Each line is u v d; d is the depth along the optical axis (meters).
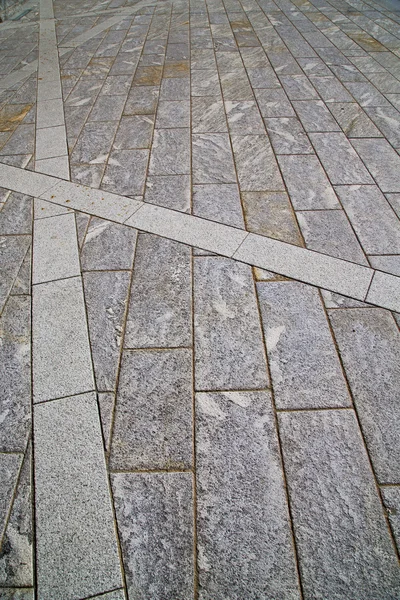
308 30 7.06
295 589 1.55
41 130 4.58
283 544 1.65
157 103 4.98
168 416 2.07
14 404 2.15
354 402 2.09
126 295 2.69
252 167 3.81
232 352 2.33
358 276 2.74
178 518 1.74
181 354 2.34
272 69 5.71
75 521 1.74
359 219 3.20
